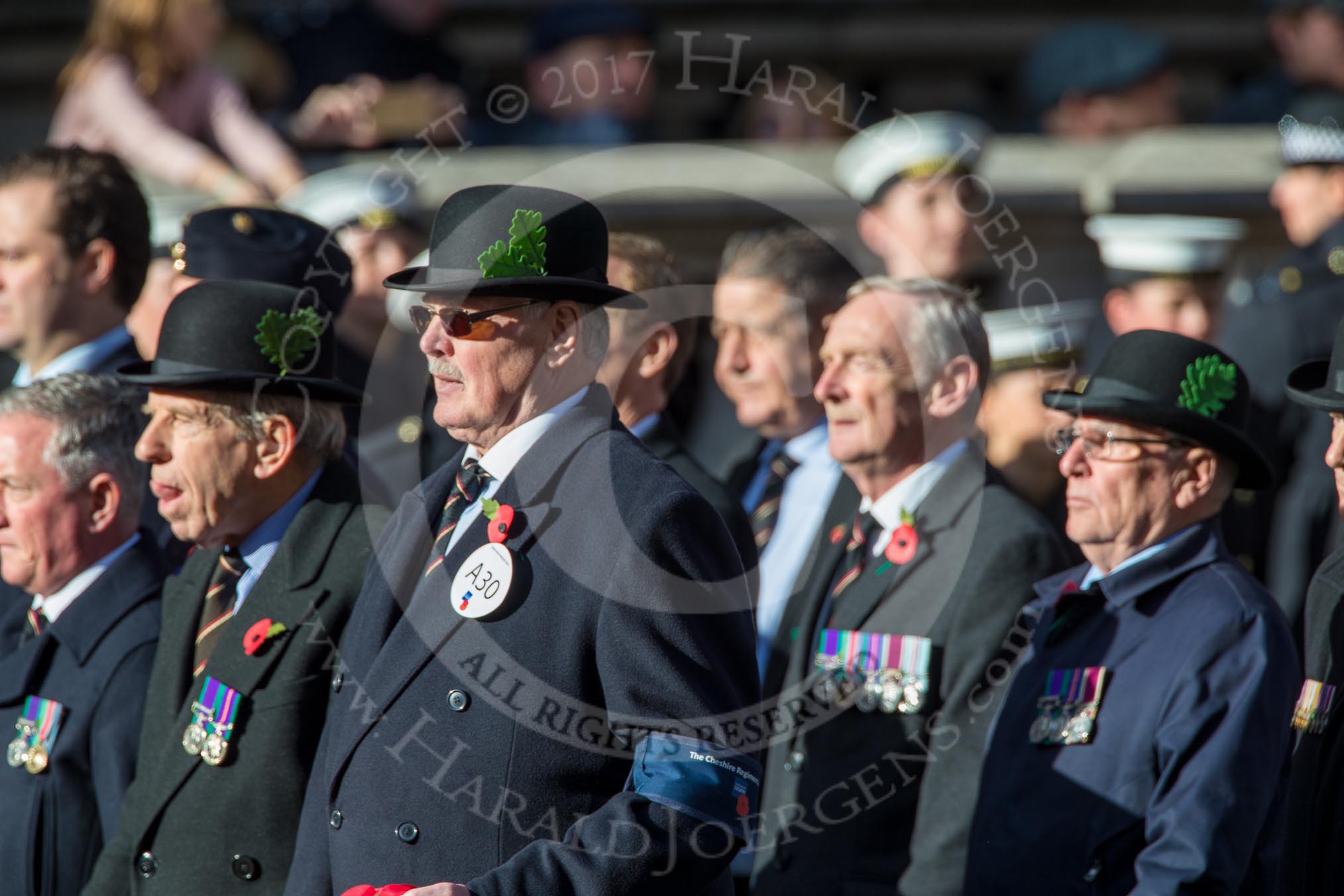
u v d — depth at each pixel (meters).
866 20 34.66
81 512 14.37
